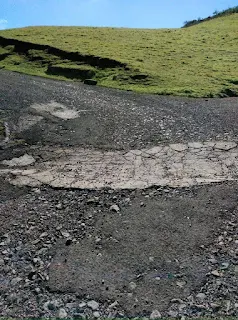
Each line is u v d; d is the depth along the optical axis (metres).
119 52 25.77
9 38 30.59
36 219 7.98
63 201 8.63
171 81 19.58
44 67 24.84
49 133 12.83
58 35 32.31
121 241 7.09
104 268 6.40
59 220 7.90
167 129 12.78
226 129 12.46
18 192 9.16
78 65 23.78
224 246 6.84
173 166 10.05
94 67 23.20
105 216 7.94
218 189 8.72
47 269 6.45
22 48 28.77
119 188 9.00
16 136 12.66
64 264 6.55
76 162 10.64
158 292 5.84
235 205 8.07
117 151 11.26
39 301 5.80
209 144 11.31
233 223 7.50
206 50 26.62
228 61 23.31
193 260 6.50
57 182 9.48
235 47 27.00
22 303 5.79
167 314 5.46
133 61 23.38
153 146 11.45
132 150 11.25
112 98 17.31
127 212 8.03
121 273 6.27
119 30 35.69
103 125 13.45
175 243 6.95
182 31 34.62
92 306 5.66
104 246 6.98
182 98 17.03
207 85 18.64
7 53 28.38
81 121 13.91
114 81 20.48
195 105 15.72
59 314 5.56
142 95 17.80
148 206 8.20
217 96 17.19
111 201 8.48
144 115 14.49
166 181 9.23
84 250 6.90
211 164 10.03
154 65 22.78
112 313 5.53
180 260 6.51
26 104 15.85
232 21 37.00
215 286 5.91
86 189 9.05
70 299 5.80
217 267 6.32
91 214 8.05
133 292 5.86
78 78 22.23
